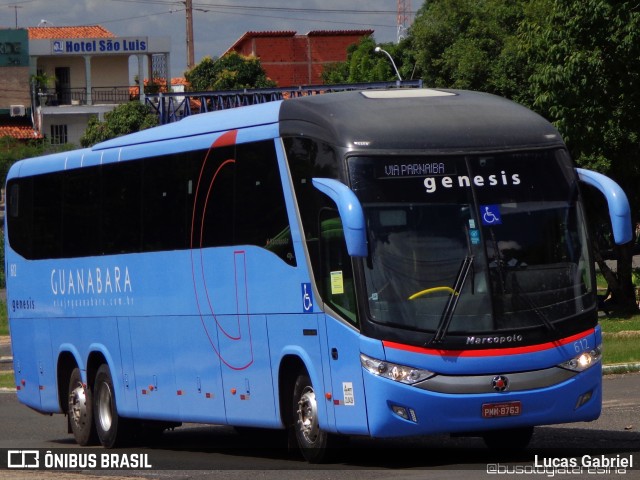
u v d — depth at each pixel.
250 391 23.48
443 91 22.80
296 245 21.73
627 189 61.06
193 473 21.86
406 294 19.77
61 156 31.14
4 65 142.62
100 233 29.11
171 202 26.16
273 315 22.55
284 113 22.36
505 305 19.92
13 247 33.41
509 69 79.38
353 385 20.17
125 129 123.31
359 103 21.56
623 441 23.55
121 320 28.28
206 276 24.81
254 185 23.16
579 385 20.20
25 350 33.03
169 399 26.47
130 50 145.25
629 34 51.72
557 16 54.06
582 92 53.72
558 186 20.89
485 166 20.58
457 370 19.55
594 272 20.88
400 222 20.09
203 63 141.88
